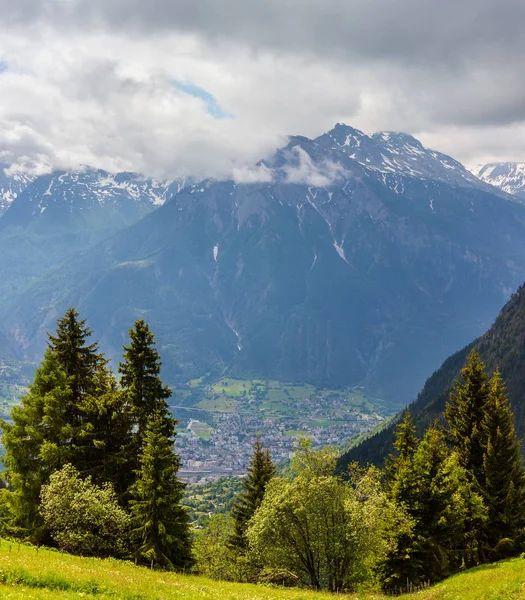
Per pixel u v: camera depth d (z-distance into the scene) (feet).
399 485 183.42
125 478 180.04
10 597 80.48
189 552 170.19
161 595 98.73
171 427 190.49
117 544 156.35
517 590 119.55
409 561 171.32
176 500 161.99
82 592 91.30
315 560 166.09
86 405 180.86
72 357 194.08
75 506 151.53
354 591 169.07
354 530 159.22
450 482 180.65
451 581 153.89
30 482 173.37
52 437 180.96
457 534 181.37
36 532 165.17
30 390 187.21
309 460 183.93
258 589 138.82
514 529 190.60
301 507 159.43
